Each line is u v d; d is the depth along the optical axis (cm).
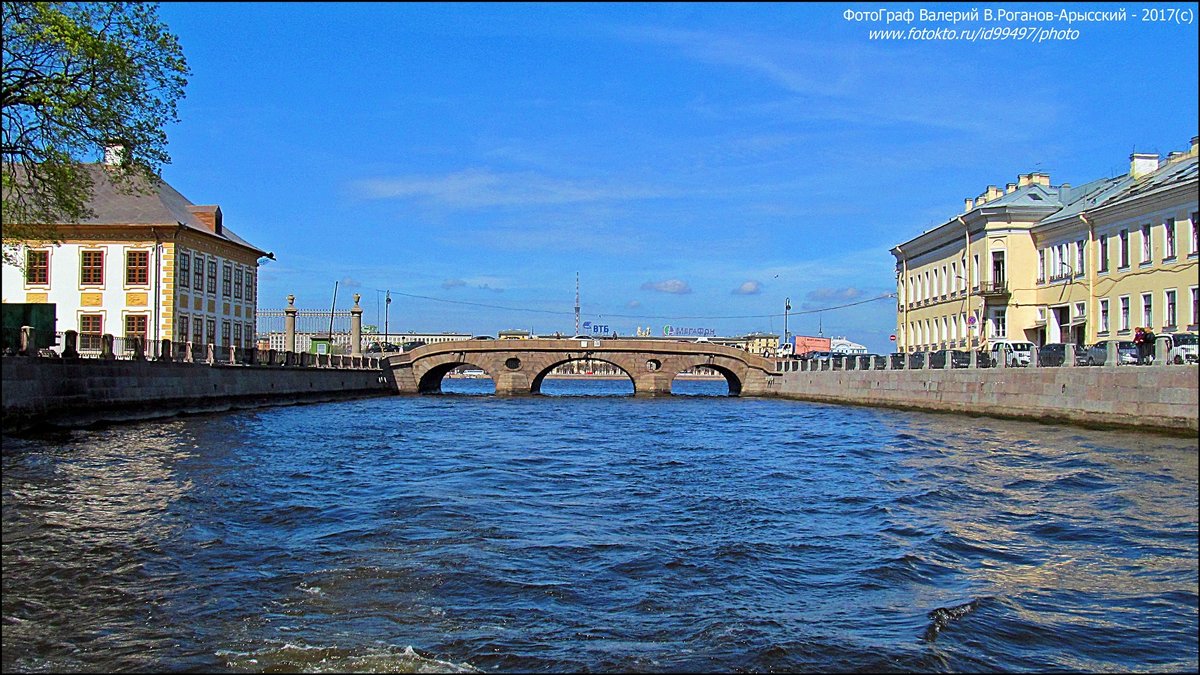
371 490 2002
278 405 5466
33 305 3797
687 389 12950
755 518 1723
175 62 3244
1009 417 4166
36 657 930
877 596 1189
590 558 1370
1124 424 3375
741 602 1152
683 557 1383
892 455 2841
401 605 1120
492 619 1069
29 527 1515
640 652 960
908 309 7619
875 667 923
